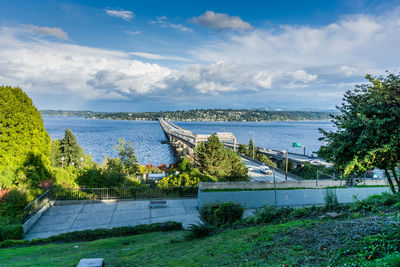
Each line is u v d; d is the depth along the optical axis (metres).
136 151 91.38
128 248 9.72
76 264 7.58
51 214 16.42
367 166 11.42
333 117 13.82
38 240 11.68
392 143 9.84
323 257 4.89
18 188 16.22
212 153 33.59
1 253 9.47
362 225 5.99
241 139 155.50
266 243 6.53
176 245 9.18
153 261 7.25
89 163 40.28
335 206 9.95
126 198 19.98
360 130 11.16
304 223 7.90
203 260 6.38
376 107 10.80
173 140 113.81
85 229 13.76
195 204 18.83
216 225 11.85
